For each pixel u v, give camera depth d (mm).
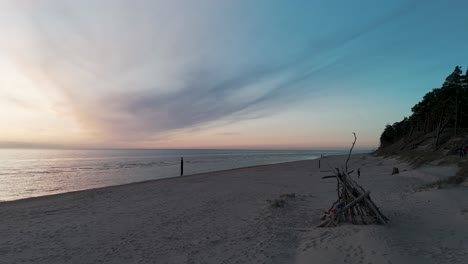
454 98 41625
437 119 50250
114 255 6992
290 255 6473
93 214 11844
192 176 30156
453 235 6871
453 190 12508
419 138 49562
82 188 25328
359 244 6191
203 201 14359
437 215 8859
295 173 32062
